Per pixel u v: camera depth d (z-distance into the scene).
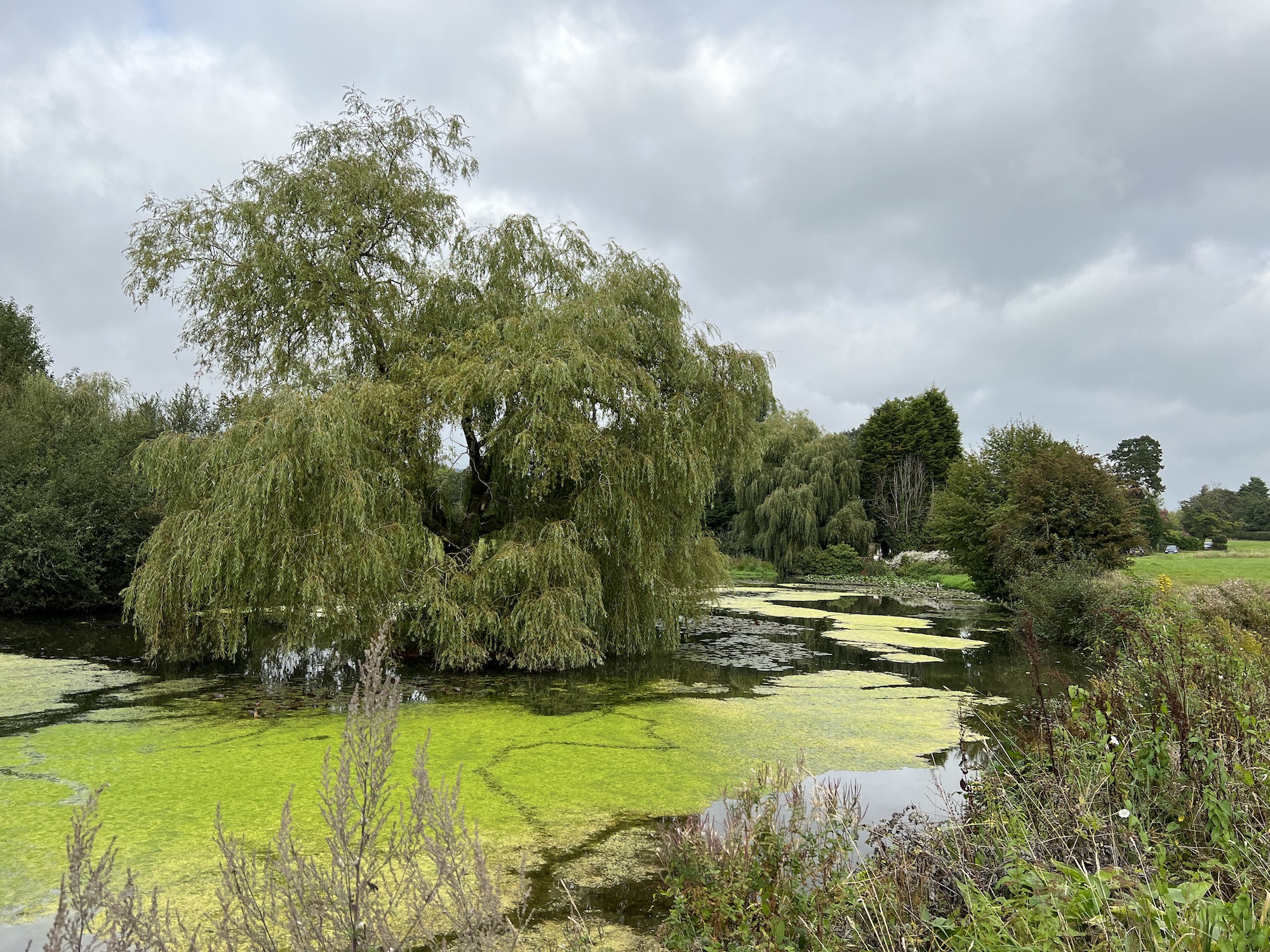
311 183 12.18
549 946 3.88
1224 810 3.64
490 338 11.46
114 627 16.23
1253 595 12.20
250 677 11.03
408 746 7.59
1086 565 17.50
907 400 48.75
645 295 12.89
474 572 11.43
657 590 12.84
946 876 3.97
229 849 2.86
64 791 6.10
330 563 10.05
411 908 3.98
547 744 7.69
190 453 10.76
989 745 7.66
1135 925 2.67
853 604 23.66
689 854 3.92
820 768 7.01
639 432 11.98
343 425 10.13
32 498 17.53
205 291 12.02
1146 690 6.01
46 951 2.16
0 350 27.67
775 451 38.66
